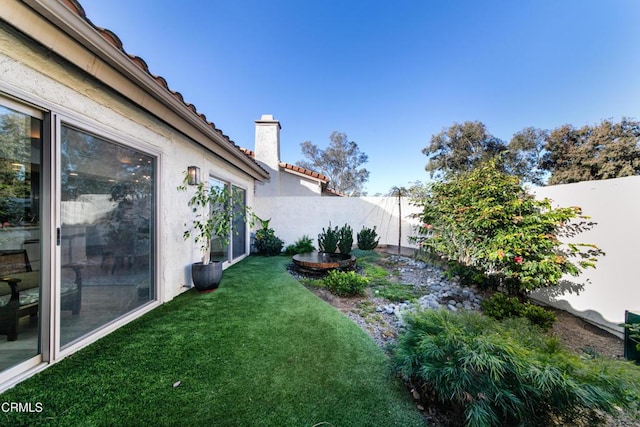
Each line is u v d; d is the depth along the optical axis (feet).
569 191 13.91
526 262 13.05
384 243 35.47
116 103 11.34
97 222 10.53
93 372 8.07
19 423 6.14
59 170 8.73
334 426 6.35
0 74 7.23
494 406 6.18
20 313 8.32
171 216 15.35
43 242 8.33
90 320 10.12
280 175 42.55
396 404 7.16
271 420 6.48
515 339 7.57
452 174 20.07
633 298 11.10
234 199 23.67
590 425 6.02
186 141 17.02
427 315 8.95
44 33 7.34
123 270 11.91
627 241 11.35
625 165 50.31
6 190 8.13
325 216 35.12
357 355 9.53
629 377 5.76
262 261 26.84
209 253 19.17
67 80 9.09
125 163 12.09
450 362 6.73
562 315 13.80
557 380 5.70
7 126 7.79
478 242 15.10
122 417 6.41
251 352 9.54
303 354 9.52
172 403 6.91
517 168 63.21
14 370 7.54
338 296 16.83
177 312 13.19
